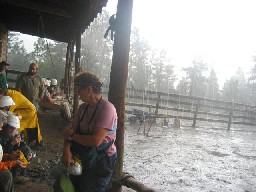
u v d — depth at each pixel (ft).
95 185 8.11
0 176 9.77
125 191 16.96
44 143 21.89
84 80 7.83
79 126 8.27
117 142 10.50
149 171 23.02
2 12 37.06
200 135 47.52
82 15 27.55
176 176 22.63
